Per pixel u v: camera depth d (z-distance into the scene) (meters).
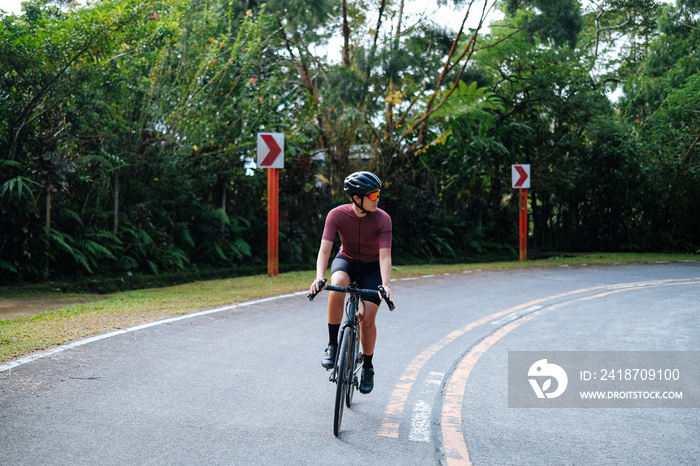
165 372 5.59
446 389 5.51
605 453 4.13
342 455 3.95
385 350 6.91
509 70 22.77
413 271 15.34
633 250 26.45
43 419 4.30
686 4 29.55
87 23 10.37
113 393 4.93
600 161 25.25
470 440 4.31
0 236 10.34
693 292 12.24
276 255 13.72
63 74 10.70
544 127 23.05
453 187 22.05
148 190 13.22
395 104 17.70
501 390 5.52
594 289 12.59
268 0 14.81
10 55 9.95
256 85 14.80
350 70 15.20
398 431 4.43
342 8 16.48
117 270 12.02
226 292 10.70
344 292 4.58
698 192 25.95
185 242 13.74
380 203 18.53
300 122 16.09
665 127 26.91
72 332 6.85
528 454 4.08
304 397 5.10
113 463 3.65
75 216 11.14
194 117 13.27
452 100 17.50
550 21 16.89
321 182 17.98
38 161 10.40
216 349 6.54
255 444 4.06
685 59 28.59
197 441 4.05
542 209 25.56
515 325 8.55
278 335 7.37
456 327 8.32
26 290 10.03
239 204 15.71
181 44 13.34
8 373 5.28
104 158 11.66
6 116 10.60
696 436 4.49
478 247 21.62
